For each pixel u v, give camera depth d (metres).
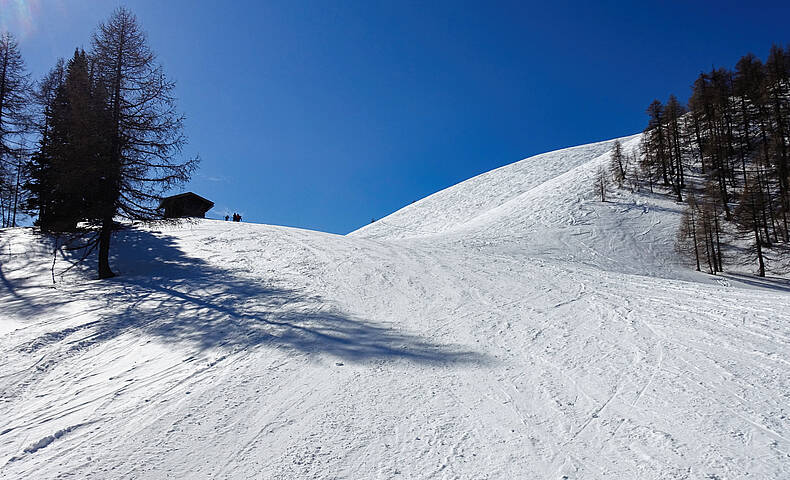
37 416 5.75
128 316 10.57
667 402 5.34
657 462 4.08
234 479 4.18
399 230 64.62
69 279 16.14
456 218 62.44
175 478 4.23
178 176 17.64
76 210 17.25
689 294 12.07
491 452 4.50
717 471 3.84
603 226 36.47
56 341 8.87
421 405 5.78
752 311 9.30
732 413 4.89
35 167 20.31
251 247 21.83
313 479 4.11
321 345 8.45
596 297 12.34
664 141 48.69
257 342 8.63
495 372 6.92
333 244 24.09
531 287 14.20
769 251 30.91
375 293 13.43
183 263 17.89
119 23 17.61
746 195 32.88
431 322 10.23
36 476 4.32
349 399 6.01
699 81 52.47
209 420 5.46
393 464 4.34
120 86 17.34
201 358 7.80
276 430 5.17
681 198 41.66
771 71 50.62
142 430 5.24
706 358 6.71
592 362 7.05
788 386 5.43
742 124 49.41
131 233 23.59
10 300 12.73
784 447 4.12
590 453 4.37
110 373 7.23
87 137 15.99
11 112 22.25
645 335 8.27
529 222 39.75
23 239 22.30
